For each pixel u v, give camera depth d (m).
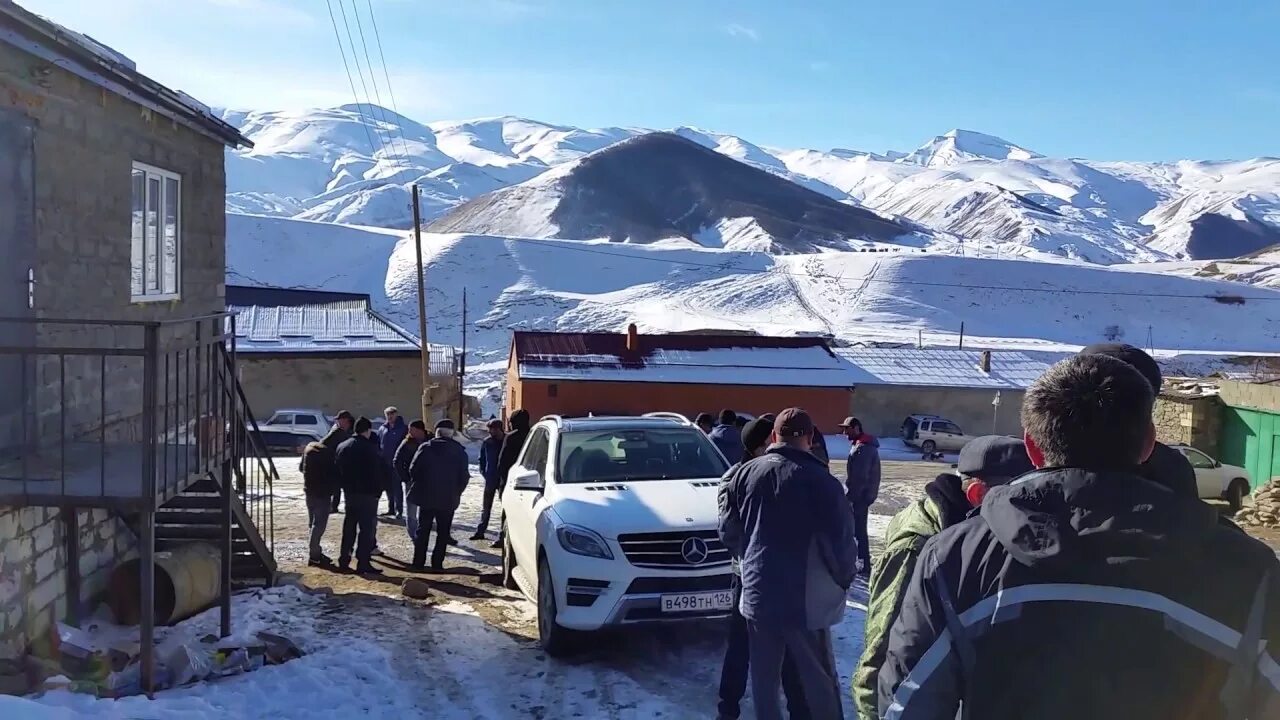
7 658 6.29
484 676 6.91
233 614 8.48
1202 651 1.94
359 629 8.14
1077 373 2.21
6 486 6.21
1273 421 24.09
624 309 91.19
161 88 8.85
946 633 2.22
